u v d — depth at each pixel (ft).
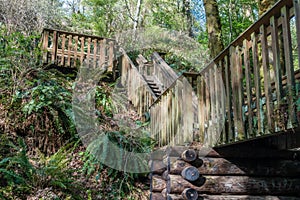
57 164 13.42
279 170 13.02
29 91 16.94
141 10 47.65
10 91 17.07
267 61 8.73
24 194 11.97
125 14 45.42
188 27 47.50
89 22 41.42
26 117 15.92
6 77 17.71
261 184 12.69
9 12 29.04
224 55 11.43
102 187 14.30
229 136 10.95
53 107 16.56
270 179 12.84
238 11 37.40
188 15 48.52
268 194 12.73
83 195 13.38
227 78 11.19
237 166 12.79
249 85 9.72
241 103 10.14
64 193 12.67
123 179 14.78
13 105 16.29
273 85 11.03
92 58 24.88
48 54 23.45
